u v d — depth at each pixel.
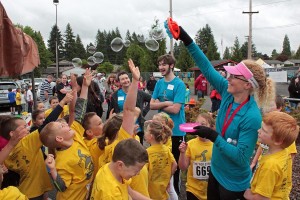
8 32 3.19
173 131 4.55
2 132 3.01
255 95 2.70
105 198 2.27
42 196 3.27
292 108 9.49
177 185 4.77
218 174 2.78
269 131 2.53
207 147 3.60
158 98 4.78
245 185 2.72
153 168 3.57
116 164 2.35
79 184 2.89
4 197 2.31
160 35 5.30
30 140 3.11
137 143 2.37
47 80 12.09
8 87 18.69
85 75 3.58
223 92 2.92
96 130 3.37
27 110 16.77
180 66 53.03
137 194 2.71
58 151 2.92
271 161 2.50
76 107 3.46
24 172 3.11
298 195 4.62
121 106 5.11
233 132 2.65
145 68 34.56
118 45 5.68
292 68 32.09
